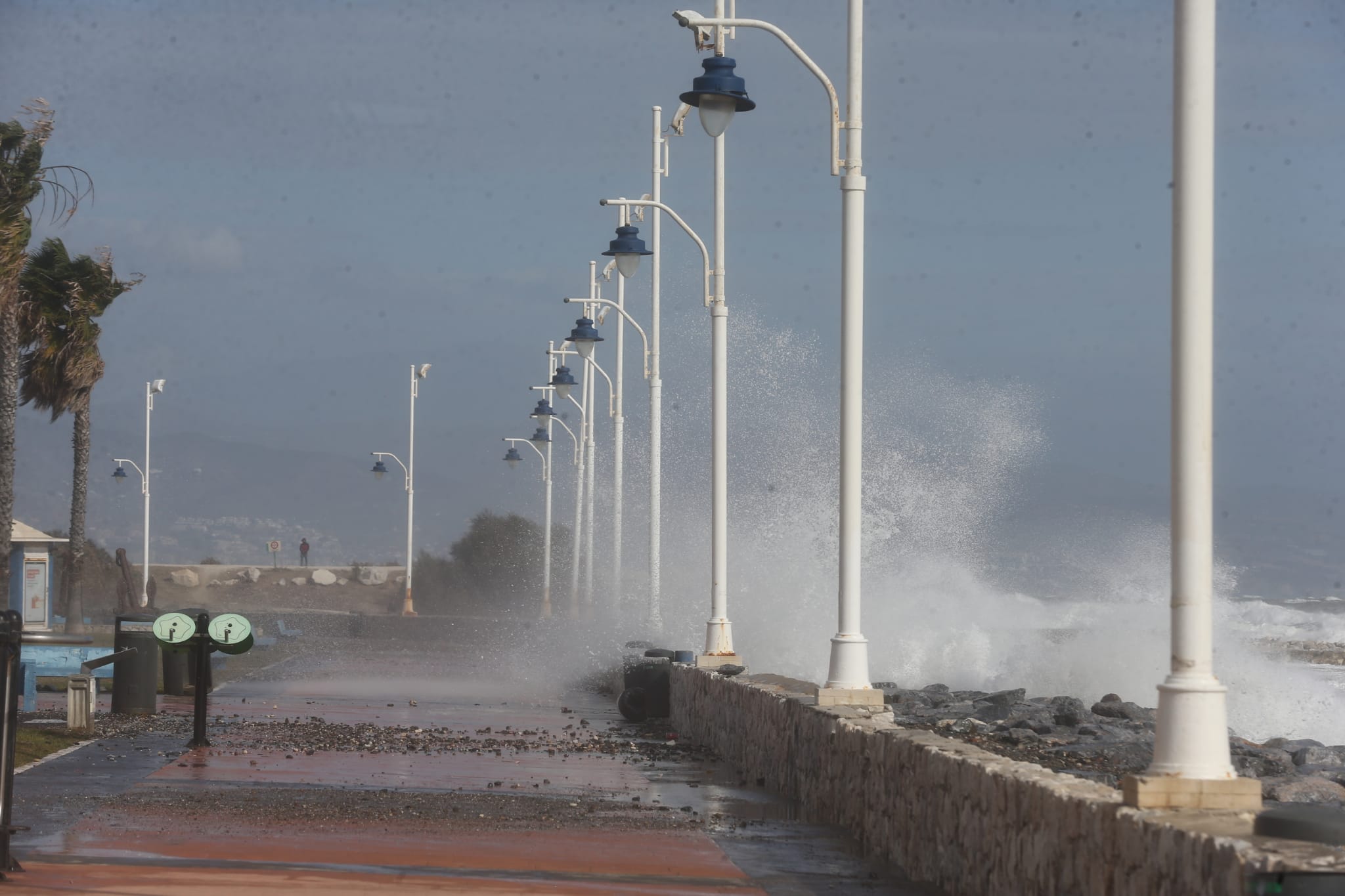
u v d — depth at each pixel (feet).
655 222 222.28
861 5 108.06
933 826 71.05
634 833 84.58
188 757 113.70
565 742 138.00
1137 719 147.02
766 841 83.30
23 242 178.09
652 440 217.36
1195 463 54.29
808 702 101.19
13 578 250.16
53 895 61.77
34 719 135.13
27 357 253.85
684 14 125.90
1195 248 54.70
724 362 157.79
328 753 120.57
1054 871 56.80
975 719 134.00
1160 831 48.39
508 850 77.36
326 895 63.67
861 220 107.45
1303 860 42.39
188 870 68.49
